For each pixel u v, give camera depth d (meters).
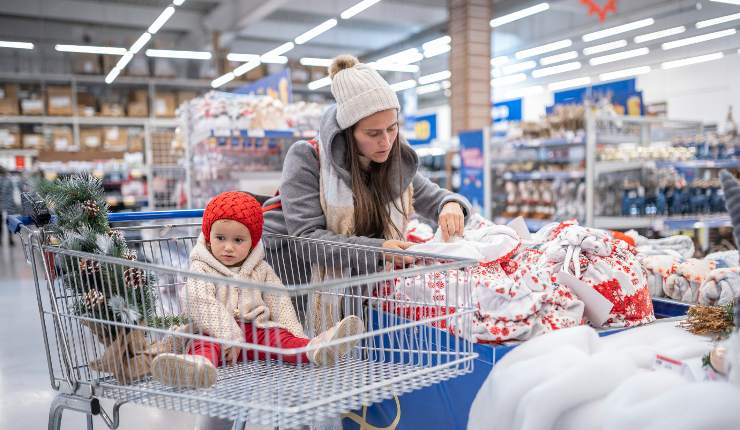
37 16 13.30
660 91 15.66
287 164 1.82
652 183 5.95
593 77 17.09
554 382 1.14
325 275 1.70
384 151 1.71
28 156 12.34
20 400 3.14
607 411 1.08
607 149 5.85
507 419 1.21
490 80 9.92
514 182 6.82
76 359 1.41
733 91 13.98
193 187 5.38
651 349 1.34
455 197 1.92
